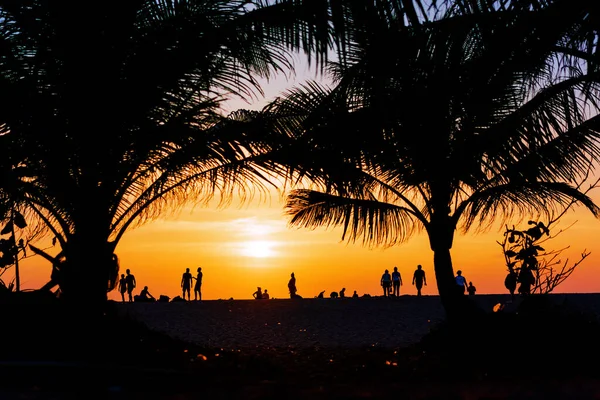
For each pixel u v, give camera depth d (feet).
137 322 30.53
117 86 27.35
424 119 31.58
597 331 29.50
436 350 32.68
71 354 24.17
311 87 34.22
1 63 26.37
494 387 19.08
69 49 26.68
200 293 92.89
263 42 28.02
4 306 27.20
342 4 13.60
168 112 29.07
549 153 33.60
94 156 28.19
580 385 19.84
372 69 23.81
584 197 36.60
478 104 30.60
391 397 16.17
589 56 19.79
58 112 27.35
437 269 37.40
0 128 27.53
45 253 30.91
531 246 34.60
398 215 40.83
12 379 18.97
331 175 33.22
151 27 27.63
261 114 32.71
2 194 29.09
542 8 16.29
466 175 34.14
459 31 17.90
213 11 27.30
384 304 74.38
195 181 32.91
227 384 19.92
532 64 23.43
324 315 64.69
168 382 20.10
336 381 22.63
